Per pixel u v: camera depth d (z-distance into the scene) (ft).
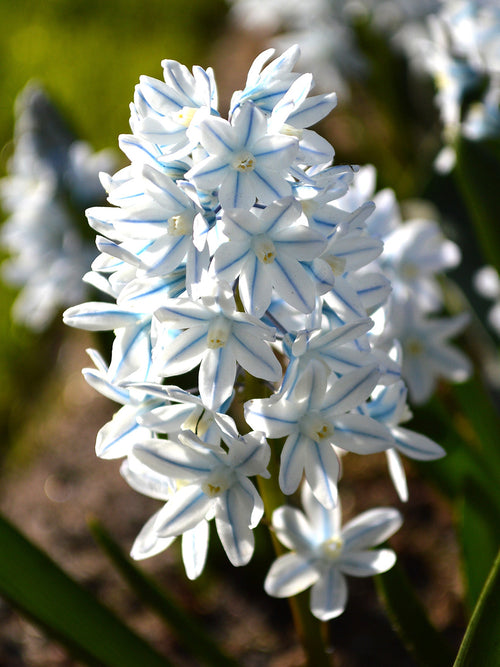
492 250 0.91
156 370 0.63
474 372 0.98
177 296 0.64
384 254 0.94
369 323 0.63
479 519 0.87
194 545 0.67
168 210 0.63
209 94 0.62
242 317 0.62
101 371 0.67
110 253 0.61
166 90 0.64
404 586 0.77
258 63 0.63
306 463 0.65
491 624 0.66
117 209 0.63
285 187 0.62
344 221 0.63
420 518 1.16
